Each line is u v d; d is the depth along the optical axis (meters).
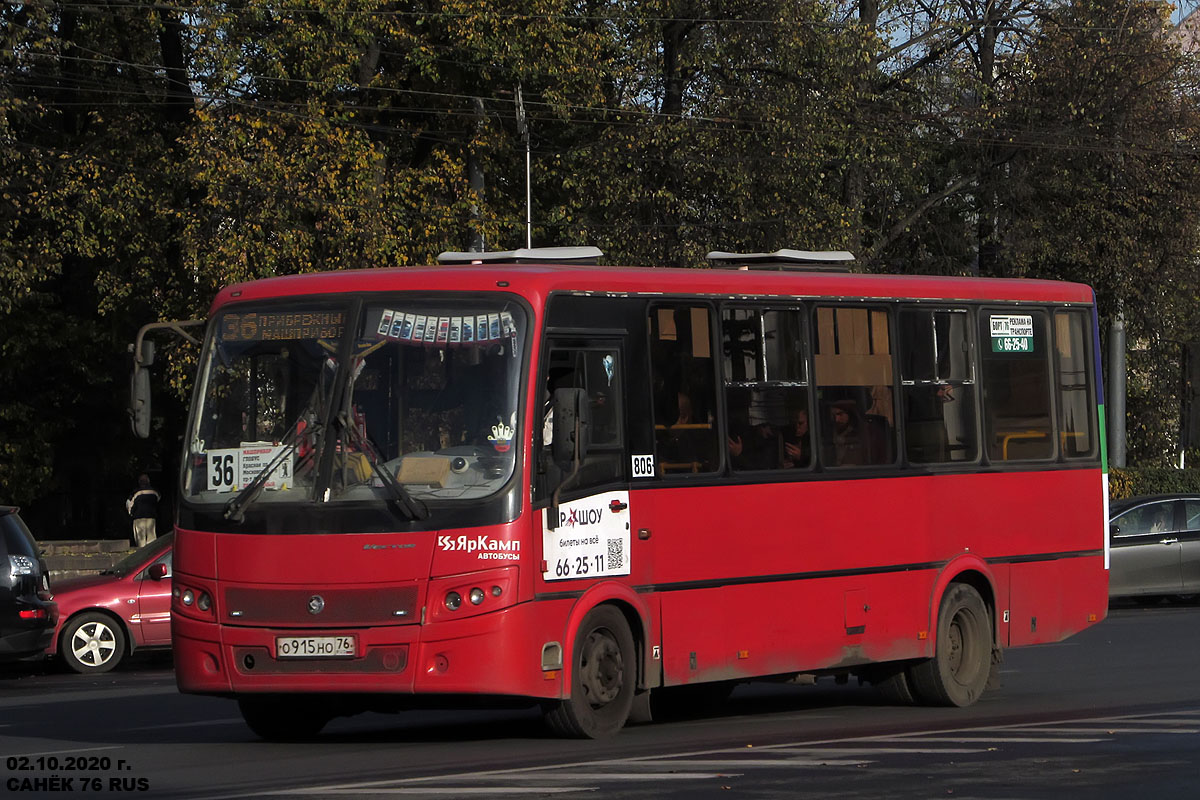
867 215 43.53
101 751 12.39
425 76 35.59
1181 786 9.91
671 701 16.03
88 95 38.69
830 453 14.50
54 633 19.80
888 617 14.84
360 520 11.71
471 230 35.94
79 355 41.69
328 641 11.66
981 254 44.91
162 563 22.58
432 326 12.12
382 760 11.45
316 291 12.39
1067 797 9.48
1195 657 20.09
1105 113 42.19
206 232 33.19
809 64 37.62
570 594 12.12
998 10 44.25
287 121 33.38
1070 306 17.03
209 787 10.23
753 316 14.01
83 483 45.09
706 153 36.66
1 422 42.56
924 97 42.53
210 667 11.97
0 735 13.84
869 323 15.02
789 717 14.79
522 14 34.78
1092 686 16.98
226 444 12.26
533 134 38.66
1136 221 41.94
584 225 37.09
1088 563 16.92
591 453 12.46
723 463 13.56
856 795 9.54
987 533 15.88
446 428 11.91
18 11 35.12
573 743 12.30
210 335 12.57
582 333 12.53
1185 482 43.03
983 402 16.02
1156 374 48.88
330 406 12.03
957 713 14.95
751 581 13.66
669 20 38.34
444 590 11.58
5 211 35.06
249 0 32.94
